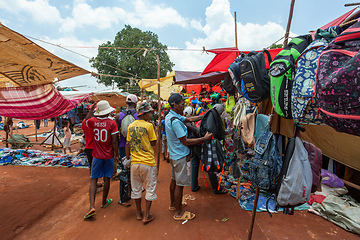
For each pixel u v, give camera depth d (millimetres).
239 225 2900
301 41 1721
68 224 2965
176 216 3088
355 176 3594
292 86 1688
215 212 3279
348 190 3617
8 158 6371
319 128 3779
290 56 1668
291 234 2674
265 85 2018
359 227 2590
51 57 3135
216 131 3072
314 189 1997
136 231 2795
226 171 4672
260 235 2664
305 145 2043
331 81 1244
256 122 2998
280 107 1819
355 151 3256
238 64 2393
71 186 4438
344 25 1514
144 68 30750
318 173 1995
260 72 2002
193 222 3000
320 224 2906
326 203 3111
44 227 2883
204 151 3100
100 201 3725
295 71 1648
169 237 2660
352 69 1130
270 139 2230
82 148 6418
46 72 3830
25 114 5262
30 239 2617
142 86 8125
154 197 3004
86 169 5723
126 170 3516
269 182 2131
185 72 7516
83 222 3018
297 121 1665
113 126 3311
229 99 3836
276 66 1701
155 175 3066
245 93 2273
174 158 2986
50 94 4836
